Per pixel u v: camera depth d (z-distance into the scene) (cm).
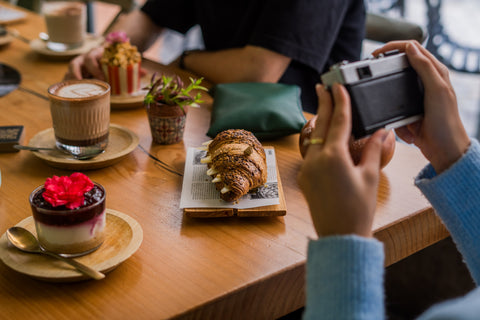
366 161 56
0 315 64
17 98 132
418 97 68
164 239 80
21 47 171
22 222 79
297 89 127
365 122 64
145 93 136
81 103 97
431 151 69
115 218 81
